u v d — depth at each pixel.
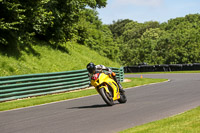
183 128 8.20
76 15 44.00
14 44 35.16
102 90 14.52
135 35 199.50
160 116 11.20
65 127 10.02
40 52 38.47
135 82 35.31
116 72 38.38
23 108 17.80
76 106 16.52
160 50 125.69
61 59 40.34
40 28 37.66
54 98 22.11
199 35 116.62
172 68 77.44
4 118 13.72
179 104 14.30
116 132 8.77
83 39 57.44
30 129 10.12
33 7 35.19
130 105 14.81
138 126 9.16
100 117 11.66
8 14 32.44
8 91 23.20
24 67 31.98
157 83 32.97
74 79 30.52
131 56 133.12
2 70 28.86
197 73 54.66
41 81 26.36
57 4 41.34
